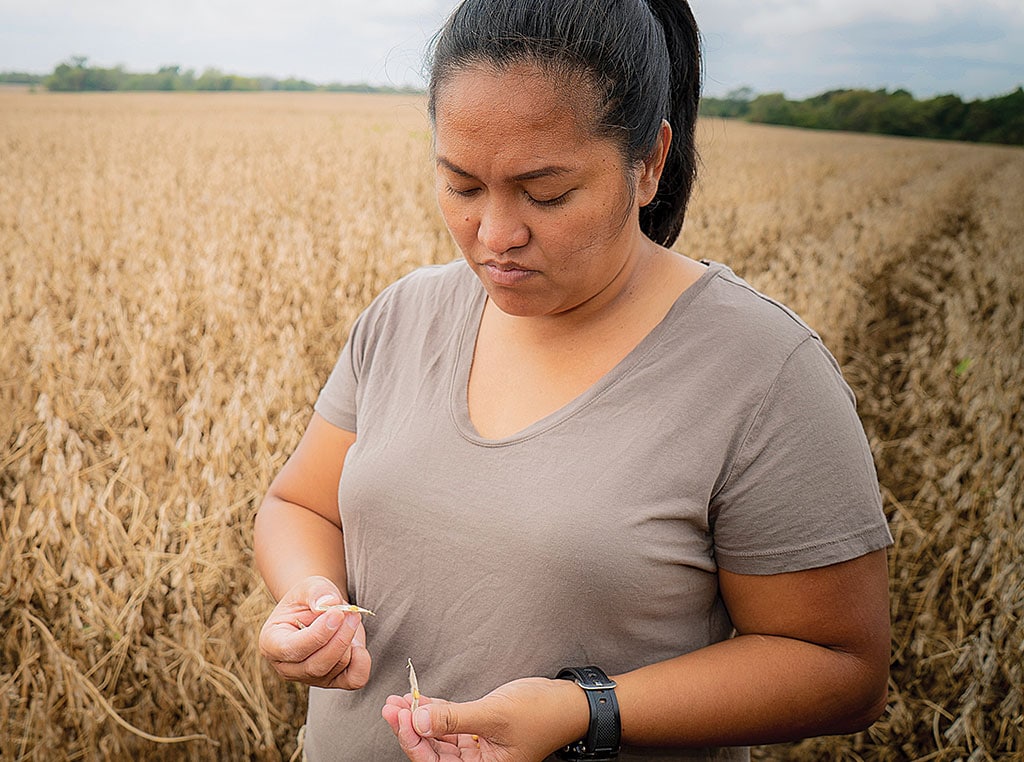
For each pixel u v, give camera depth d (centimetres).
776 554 94
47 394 361
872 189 977
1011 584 292
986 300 595
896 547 344
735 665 96
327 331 465
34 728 259
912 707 286
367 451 110
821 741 270
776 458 92
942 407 431
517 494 96
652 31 87
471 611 99
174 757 275
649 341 97
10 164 806
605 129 82
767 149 1138
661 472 93
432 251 567
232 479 348
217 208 670
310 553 120
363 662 97
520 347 103
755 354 94
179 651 277
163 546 303
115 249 579
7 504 352
